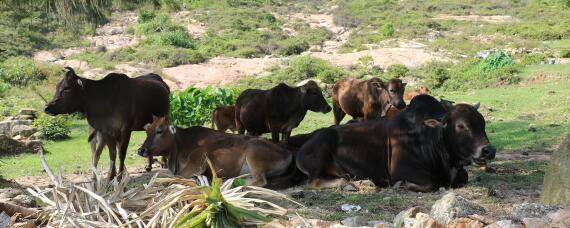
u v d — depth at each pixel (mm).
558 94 20438
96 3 11773
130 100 10695
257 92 12430
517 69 26828
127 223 4438
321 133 9094
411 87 26859
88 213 4613
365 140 8961
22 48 40438
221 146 8789
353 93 14281
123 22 51469
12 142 15523
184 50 40125
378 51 38156
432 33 49375
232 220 4254
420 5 62688
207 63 38156
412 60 35156
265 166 8688
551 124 15703
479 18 57156
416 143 8609
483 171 9938
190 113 18344
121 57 39031
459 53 38000
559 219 5020
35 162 14195
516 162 11023
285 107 12203
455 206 5656
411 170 8539
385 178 8891
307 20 58406
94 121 10562
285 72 32344
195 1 58656
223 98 19281
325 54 39312
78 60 38938
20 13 13703
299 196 8008
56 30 43938
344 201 7711
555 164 6762
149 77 12234
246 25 52500
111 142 10750
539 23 48625
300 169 8922
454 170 8586
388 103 13305
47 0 12711
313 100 12203
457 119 8336
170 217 4348
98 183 5141
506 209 6875
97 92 10469
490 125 16406
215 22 52719
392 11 60281
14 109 20578
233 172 8695
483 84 25359
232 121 13977
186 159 8906
